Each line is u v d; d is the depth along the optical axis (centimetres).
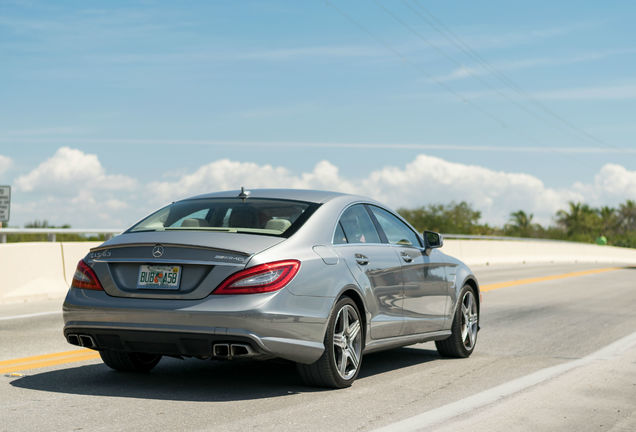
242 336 534
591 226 9131
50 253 1414
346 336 613
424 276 735
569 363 768
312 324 570
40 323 1013
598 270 2816
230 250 552
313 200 650
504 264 3469
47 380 629
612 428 503
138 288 564
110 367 670
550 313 1273
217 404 545
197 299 545
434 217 5875
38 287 1368
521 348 880
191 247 558
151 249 567
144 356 668
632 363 770
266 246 566
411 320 707
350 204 676
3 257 1306
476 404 562
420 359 791
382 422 499
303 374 599
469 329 817
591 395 606
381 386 629
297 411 527
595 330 1050
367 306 636
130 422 487
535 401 579
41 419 492
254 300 541
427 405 555
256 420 498
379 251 675
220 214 629
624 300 1525
